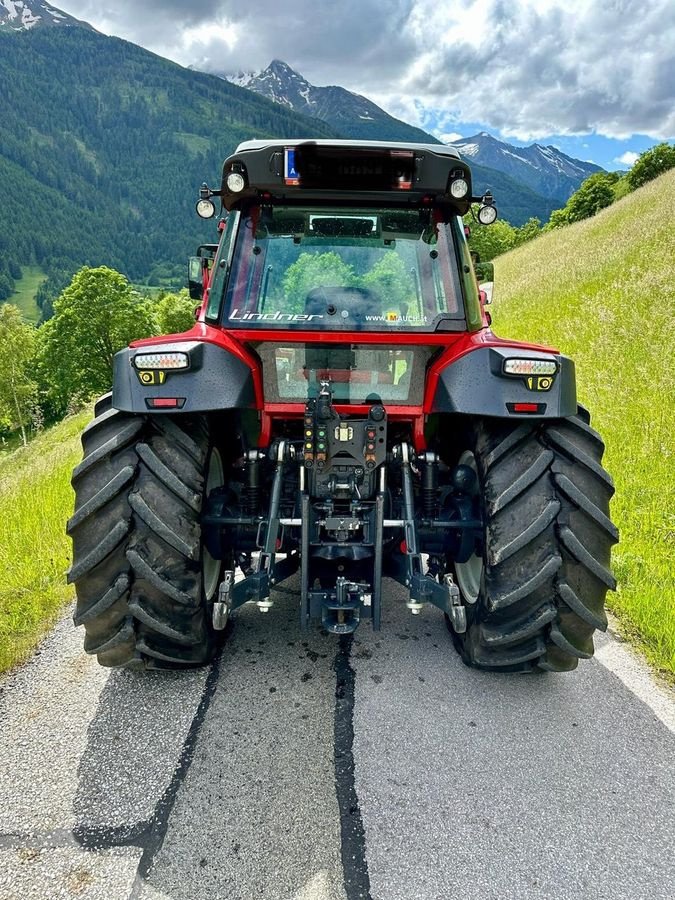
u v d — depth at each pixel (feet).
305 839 6.55
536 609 8.19
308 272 9.61
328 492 8.96
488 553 8.29
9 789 7.27
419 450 10.06
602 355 29.04
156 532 8.03
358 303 9.53
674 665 9.75
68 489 20.51
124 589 8.03
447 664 9.79
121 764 7.65
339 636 10.59
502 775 7.47
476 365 8.57
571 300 43.50
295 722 8.42
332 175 9.05
